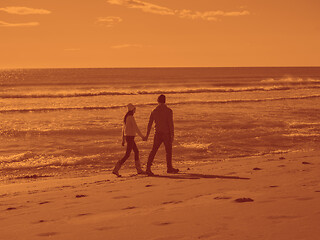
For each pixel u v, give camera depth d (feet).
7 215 18.33
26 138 57.82
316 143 52.80
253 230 12.16
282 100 127.54
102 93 161.17
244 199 17.30
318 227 11.90
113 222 14.92
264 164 32.53
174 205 17.83
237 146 50.78
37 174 36.65
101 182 28.50
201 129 65.26
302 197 17.08
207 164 37.14
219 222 13.53
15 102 128.47
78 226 14.78
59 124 73.67
